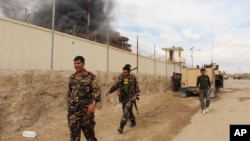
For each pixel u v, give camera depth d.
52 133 9.35
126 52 21.31
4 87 9.01
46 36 12.16
